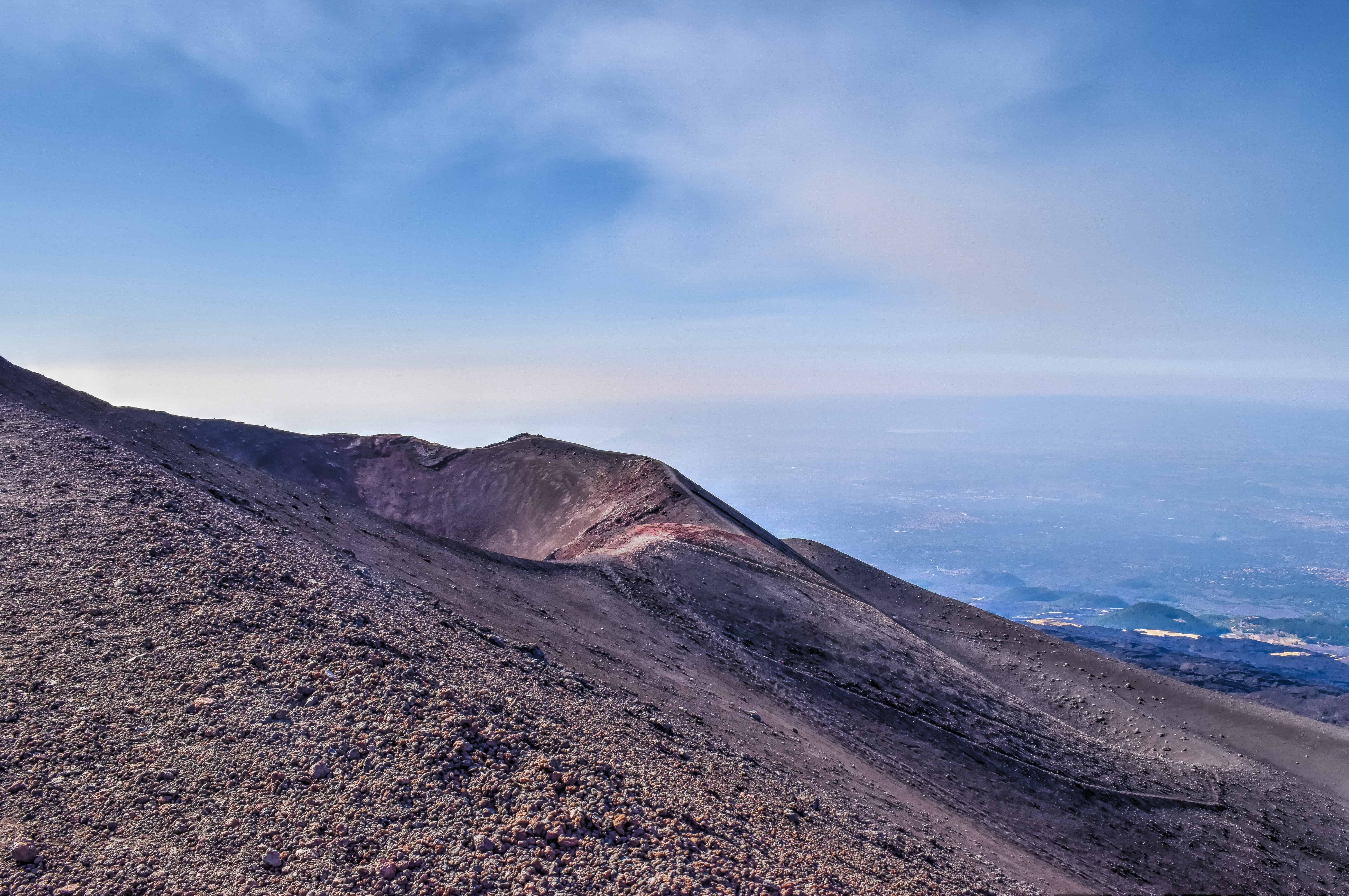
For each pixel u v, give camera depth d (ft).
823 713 91.40
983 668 166.09
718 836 30.40
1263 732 143.64
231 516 50.24
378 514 91.81
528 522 241.76
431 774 26.35
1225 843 98.78
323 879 20.43
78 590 32.35
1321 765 133.80
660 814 29.78
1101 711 149.18
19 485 42.55
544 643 61.31
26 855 18.40
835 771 63.26
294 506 70.90
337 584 44.47
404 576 62.18
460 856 22.81
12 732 22.76
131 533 39.24
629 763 34.63
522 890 22.04
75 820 20.15
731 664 93.35
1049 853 75.61
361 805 23.79
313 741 26.25
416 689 31.76
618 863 24.97
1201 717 148.77
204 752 24.23
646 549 138.00
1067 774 104.83
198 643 30.45
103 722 24.38
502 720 32.32
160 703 26.16
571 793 28.50
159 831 20.61
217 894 18.95
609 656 68.54
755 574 140.67
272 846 21.17
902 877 37.22
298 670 30.53
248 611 34.27
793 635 118.83
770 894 26.84
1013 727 115.75
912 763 88.53
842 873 32.96
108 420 77.30
